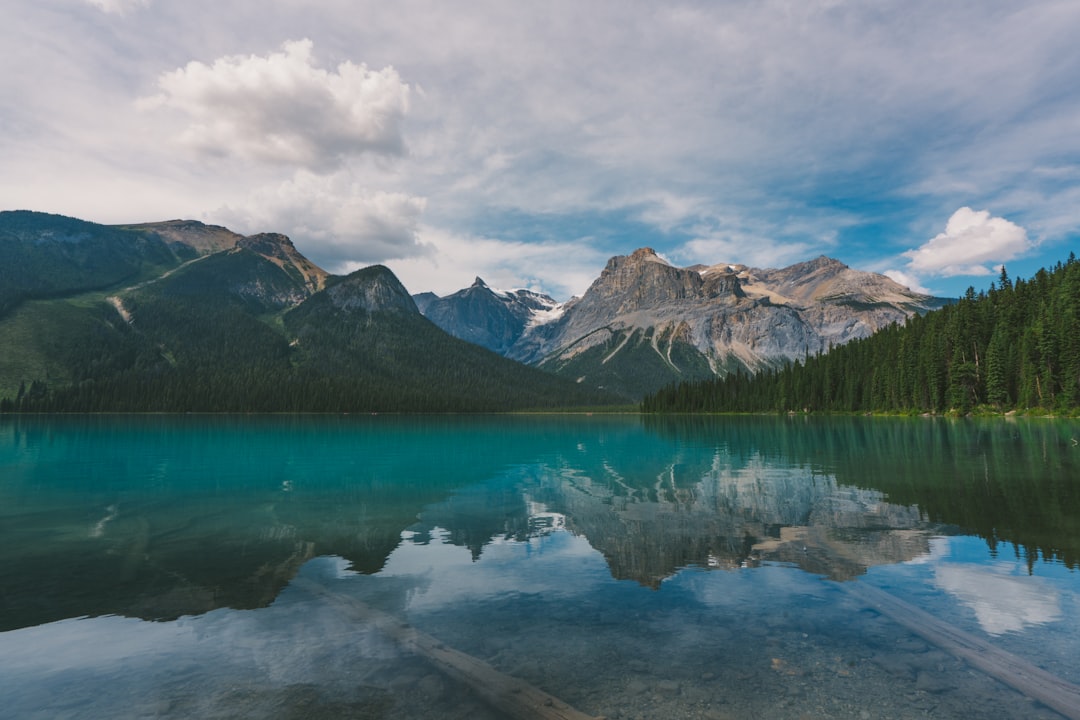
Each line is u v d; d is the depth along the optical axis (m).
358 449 64.38
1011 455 45.12
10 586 15.05
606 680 9.68
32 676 9.96
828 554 17.52
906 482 32.06
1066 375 104.12
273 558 17.88
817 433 85.06
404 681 9.70
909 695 9.05
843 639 11.27
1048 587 14.09
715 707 8.72
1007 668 9.92
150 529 22.23
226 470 43.25
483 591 14.52
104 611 13.21
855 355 170.00
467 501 28.62
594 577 15.63
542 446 69.25
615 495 30.03
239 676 9.94
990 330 131.12
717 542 19.33
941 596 13.61
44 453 57.25
